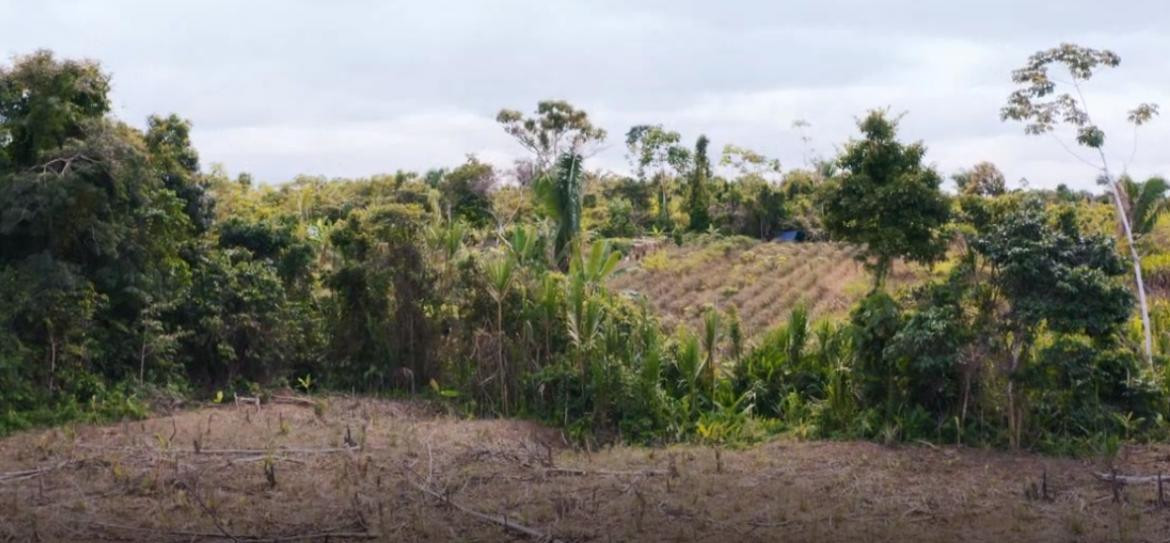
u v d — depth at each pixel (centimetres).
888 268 1513
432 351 1672
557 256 2375
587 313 1495
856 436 1363
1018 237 1320
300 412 1500
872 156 1473
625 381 1434
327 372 1725
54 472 1131
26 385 1405
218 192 2488
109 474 1125
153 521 968
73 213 1493
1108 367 1362
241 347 1655
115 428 1359
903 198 1428
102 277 1549
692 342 1491
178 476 1108
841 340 1489
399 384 1684
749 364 1528
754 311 2622
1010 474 1180
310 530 945
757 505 1045
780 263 3366
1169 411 1369
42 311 1444
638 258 3584
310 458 1209
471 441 1305
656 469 1195
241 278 1689
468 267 1653
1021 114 1681
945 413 1362
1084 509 1041
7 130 1538
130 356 1557
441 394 1551
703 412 1460
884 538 938
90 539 918
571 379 1478
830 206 1497
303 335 1727
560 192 2645
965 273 1361
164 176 1741
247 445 1265
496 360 1543
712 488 1103
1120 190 1973
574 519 991
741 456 1273
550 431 1428
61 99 1540
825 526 976
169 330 1628
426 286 1691
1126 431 1330
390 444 1284
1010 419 1303
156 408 1502
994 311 1345
